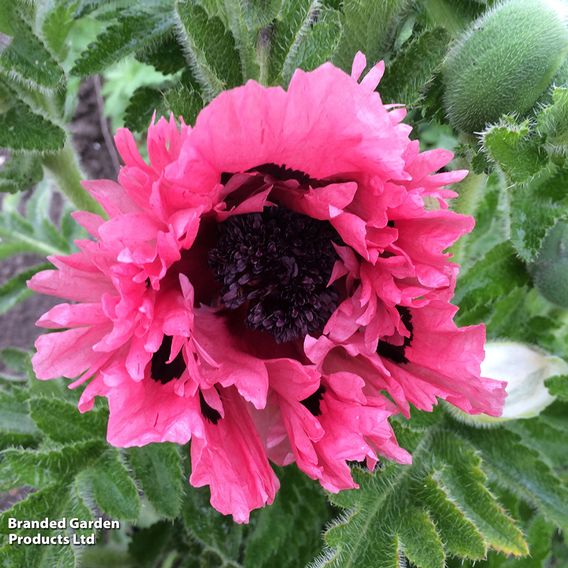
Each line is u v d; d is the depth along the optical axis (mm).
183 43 220
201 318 178
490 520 231
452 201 251
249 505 168
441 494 226
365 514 226
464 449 247
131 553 301
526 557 274
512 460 258
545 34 206
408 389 178
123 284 147
